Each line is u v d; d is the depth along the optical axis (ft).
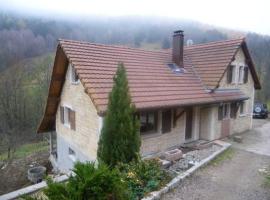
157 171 29.86
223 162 39.32
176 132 47.57
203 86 53.78
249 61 65.57
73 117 46.03
